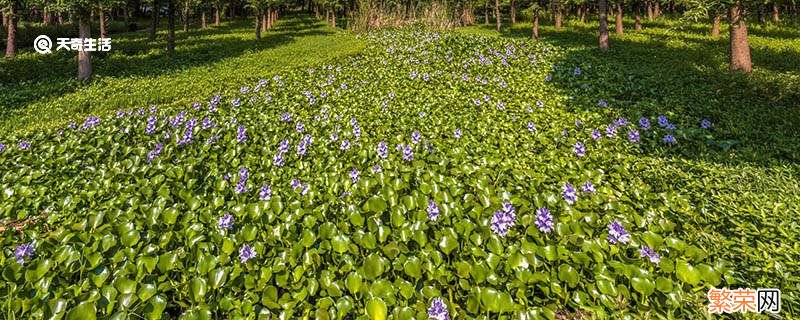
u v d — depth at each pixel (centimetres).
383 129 860
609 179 639
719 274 375
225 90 1371
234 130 870
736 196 564
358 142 784
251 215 493
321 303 359
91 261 391
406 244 437
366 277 384
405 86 1260
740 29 1278
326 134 845
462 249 429
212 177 646
